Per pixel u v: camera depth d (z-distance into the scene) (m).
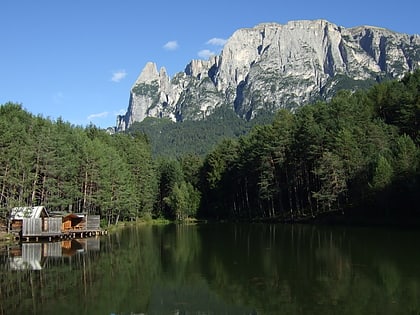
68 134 86.75
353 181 86.62
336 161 86.44
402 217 78.44
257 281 32.69
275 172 107.06
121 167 100.50
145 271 37.59
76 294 29.14
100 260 43.81
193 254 47.88
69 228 71.50
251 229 83.50
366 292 28.06
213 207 133.38
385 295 27.19
